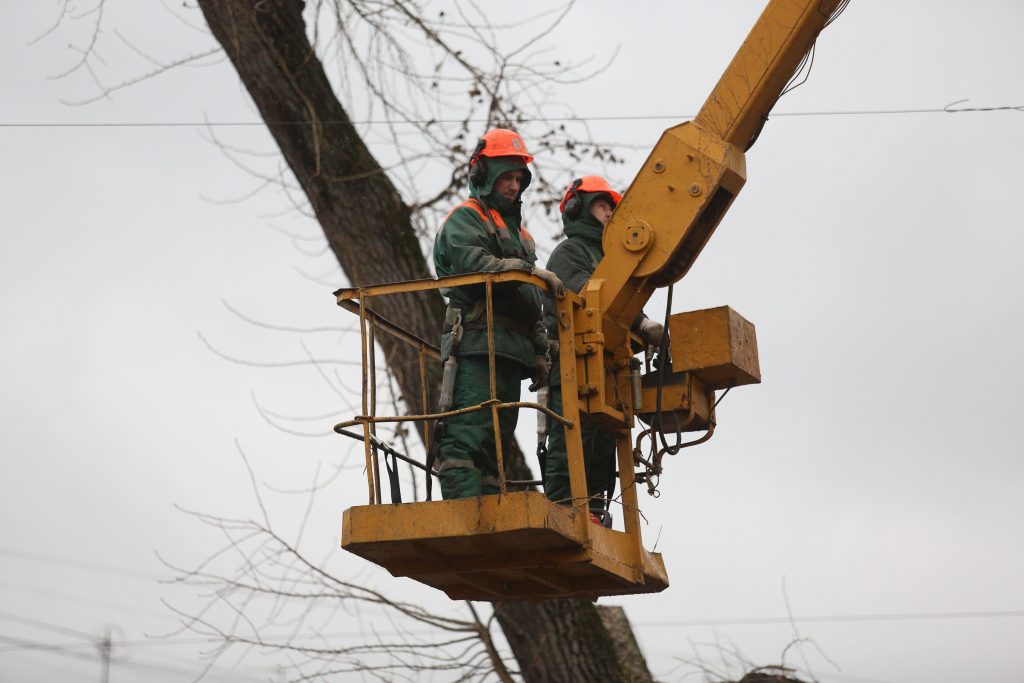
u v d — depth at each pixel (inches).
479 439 456.4
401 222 770.8
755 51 507.2
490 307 437.4
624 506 495.8
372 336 461.1
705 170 499.2
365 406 446.3
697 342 508.1
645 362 522.9
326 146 770.8
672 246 495.2
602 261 501.4
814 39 510.3
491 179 475.5
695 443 514.9
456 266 460.4
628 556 487.2
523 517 419.8
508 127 750.5
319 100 776.3
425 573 462.3
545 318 501.0
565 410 464.8
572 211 533.0
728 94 506.9
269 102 771.4
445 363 460.1
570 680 720.3
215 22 765.3
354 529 434.3
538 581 487.2
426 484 469.7
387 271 762.2
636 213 502.3
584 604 733.9
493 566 456.1
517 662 737.6
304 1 783.7
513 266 450.3
